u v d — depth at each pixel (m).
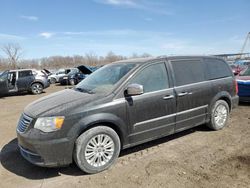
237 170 3.62
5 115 8.40
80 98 3.86
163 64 4.56
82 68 19.28
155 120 4.28
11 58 55.69
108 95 3.87
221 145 4.62
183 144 4.73
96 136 3.71
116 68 4.60
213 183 3.30
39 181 3.61
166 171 3.69
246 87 7.90
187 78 4.82
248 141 4.77
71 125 3.52
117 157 3.95
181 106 4.63
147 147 4.65
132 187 3.30
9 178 3.73
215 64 5.48
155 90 4.31
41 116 3.53
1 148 4.98
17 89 14.91
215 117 5.37
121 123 3.89
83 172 3.77
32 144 3.46
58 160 3.51
